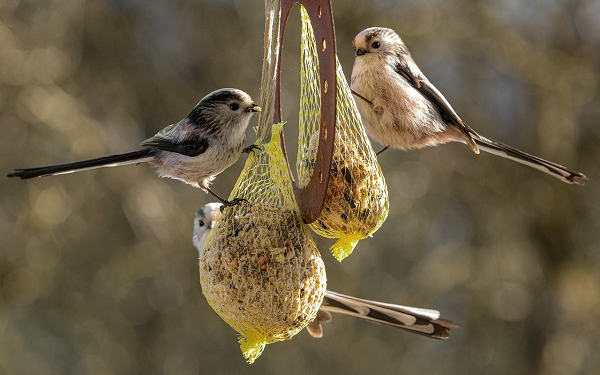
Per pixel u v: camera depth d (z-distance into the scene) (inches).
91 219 644.7
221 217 239.6
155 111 673.0
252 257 227.5
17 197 629.3
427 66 649.6
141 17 676.1
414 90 303.3
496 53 640.4
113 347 637.9
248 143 573.9
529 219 669.3
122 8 673.6
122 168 641.6
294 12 629.3
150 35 677.3
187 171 294.7
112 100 661.9
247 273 226.5
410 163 661.3
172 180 655.8
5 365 617.6
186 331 651.5
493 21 637.3
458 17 640.4
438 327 290.5
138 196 641.0
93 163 287.1
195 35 673.6
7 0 619.5
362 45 303.0
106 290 644.1
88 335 637.9
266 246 228.2
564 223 663.8
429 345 673.0
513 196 669.9
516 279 672.4
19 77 615.2
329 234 244.5
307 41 248.8
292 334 234.1
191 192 653.9
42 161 626.8
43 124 619.5
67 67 641.0
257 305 226.1
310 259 230.4
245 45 668.1
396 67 303.7
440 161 665.6
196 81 674.8
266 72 256.2
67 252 641.0
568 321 666.2
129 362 639.8
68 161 627.8
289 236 230.2
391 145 313.6
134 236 652.7
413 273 657.0
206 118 290.7
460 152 665.6
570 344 664.4
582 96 647.8
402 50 308.8
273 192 251.1
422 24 642.8
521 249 671.1
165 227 642.8
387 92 301.0
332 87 215.9
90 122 628.7
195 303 650.8
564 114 642.2
